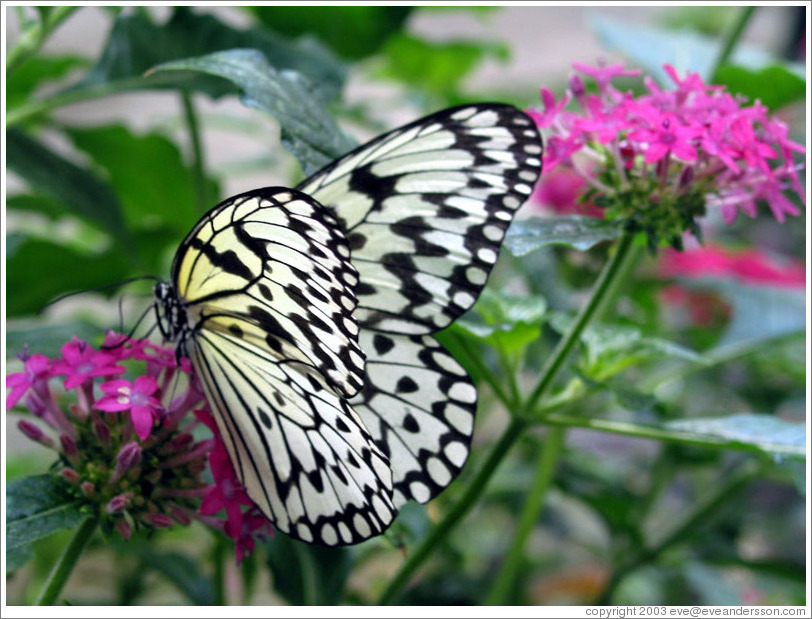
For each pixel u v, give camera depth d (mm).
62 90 388
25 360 302
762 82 430
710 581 455
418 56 534
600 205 328
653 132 309
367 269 306
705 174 325
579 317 331
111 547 392
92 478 294
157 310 300
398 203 304
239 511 288
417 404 309
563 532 524
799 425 334
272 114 314
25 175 390
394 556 450
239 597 444
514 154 299
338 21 443
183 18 396
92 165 466
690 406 535
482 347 430
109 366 293
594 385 327
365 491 285
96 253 415
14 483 292
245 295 290
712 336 518
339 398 284
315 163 315
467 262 302
